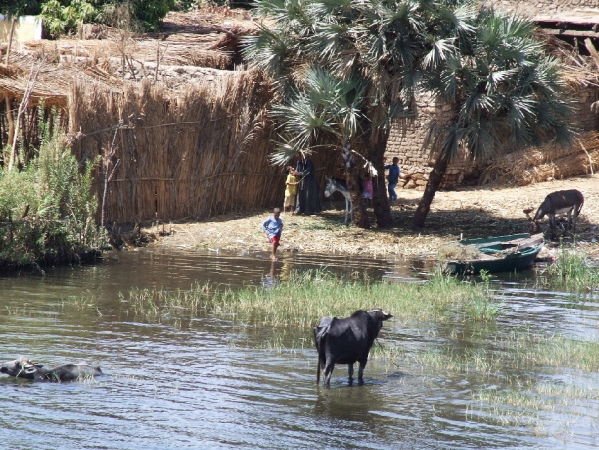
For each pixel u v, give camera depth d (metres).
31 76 40.47
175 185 44.97
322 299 30.19
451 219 48.72
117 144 41.66
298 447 16.92
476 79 41.75
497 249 41.03
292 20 43.78
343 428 18.03
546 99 43.00
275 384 20.91
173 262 38.12
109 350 23.44
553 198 44.03
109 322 26.69
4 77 41.62
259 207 49.66
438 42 40.56
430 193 46.38
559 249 43.00
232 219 46.81
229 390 20.33
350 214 48.56
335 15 42.94
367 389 20.77
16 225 35.00
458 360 23.59
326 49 41.75
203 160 45.75
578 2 67.81
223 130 46.22
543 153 57.34
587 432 18.09
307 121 42.94
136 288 32.28
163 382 20.78
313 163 51.34
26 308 28.16
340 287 32.34
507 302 32.03
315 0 42.47
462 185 57.09
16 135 39.22
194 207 46.09
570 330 27.55
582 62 62.31
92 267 36.47
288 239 44.03
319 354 20.84
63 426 17.67
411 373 22.25
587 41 61.69
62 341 24.12
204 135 45.47
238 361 22.83
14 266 34.97
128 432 17.47
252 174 48.56
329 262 39.50
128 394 19.81
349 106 42.88
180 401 19.45
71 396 19.55
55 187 36.66
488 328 27.59
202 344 24.44
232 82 46.12
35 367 20.78
